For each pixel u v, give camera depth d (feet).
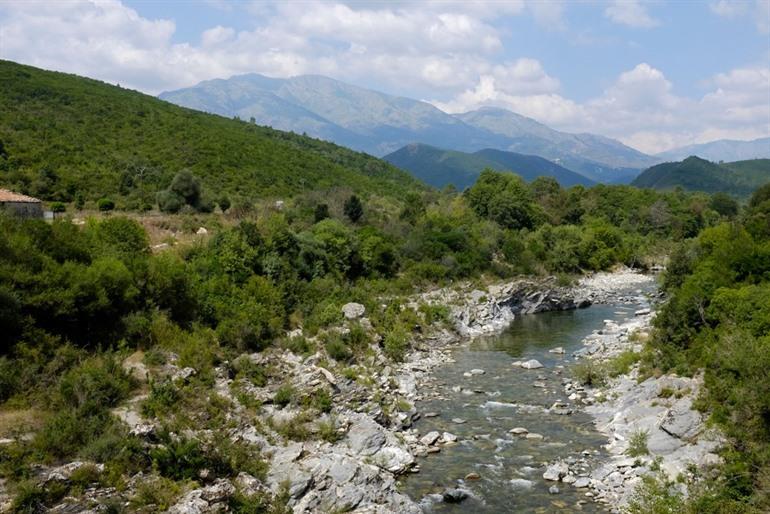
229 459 70.79
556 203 406.41
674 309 118.93
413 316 172.55
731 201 459.32
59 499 56.54
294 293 154.20
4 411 71.15
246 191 298.15
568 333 184.14
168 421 76.28
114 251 118.01
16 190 210.79
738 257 122.21
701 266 138.41
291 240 175.63
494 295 213.87
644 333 158.92
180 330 108.99
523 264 259.60
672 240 373.20
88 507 56.34
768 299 98.68
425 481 80.43
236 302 130.82
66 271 94.43
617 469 80.84
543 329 191.42
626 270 322.34
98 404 73.97
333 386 104.83
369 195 368.27
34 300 86.28
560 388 124.36
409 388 120.88
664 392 98.63
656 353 119.24
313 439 85.81
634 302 240.94
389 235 241.14
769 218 169.99
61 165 253.85
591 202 440.86
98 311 96.84
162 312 109.29
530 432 98.53
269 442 81.20
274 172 344.28
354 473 75.05
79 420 68.28
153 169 278.87
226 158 337.72
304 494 69.82
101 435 66.49
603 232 334.03
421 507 72.59
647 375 113.29
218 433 75.77
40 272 90.94
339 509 68.13
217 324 121.60
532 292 225.56
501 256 267.80
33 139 277.44
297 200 271.69
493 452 90.48
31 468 58.80
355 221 256.52
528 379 131.85
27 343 82.48
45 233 103.19
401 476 82.02
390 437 90.94
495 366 143.64
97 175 254.06
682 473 73.00
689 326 114.32
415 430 99.25
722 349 89.25
